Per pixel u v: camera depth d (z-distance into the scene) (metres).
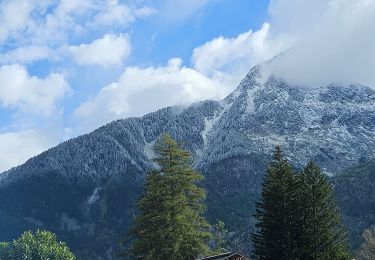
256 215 56.75
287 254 54.09
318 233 55.69
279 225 54.94
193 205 54.06
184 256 50.25
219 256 52.50
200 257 53.25
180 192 52.56
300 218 55.41
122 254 53.94
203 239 53.34
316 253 54.88
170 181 52.50
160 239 49.97
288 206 55.03
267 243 55.34
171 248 48.97
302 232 55.03
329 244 56.00
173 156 53.91
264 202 56.19
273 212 55.25
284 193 55.06
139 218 52.56
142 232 51.78
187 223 50.66
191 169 53.97
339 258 56.59
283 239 54.50
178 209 51.31
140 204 53.53
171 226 49.75
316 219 56.44
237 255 54.31
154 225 50.81
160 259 49.62
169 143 54.31
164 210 50.94
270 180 56.19
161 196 52.22
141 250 52.00
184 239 50.12
